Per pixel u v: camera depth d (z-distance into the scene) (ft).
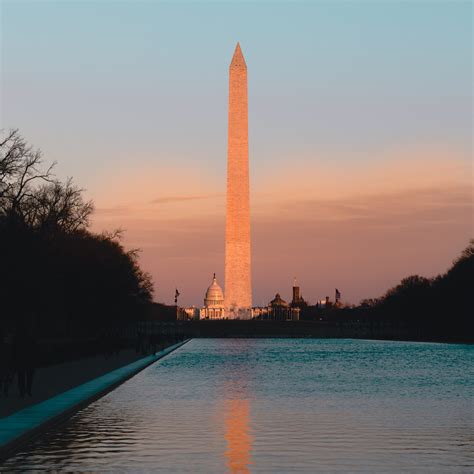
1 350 218.79
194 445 114.21
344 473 94.48
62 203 401.70
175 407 162.61
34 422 128.16
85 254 459.32
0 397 172.04
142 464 100.17
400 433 125.70
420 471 95.86
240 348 577.84
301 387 215.31
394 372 287.07
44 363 295.28
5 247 301.02
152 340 466.70
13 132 317.22
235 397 184.65
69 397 170.50
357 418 144.46
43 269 324.60
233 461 102.22
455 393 197.06
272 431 127.85
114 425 134.72
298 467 98.27
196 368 310.24
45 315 445.37
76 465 99.35
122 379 231.09
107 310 486.38
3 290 299.17
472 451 109.81
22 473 94.27
